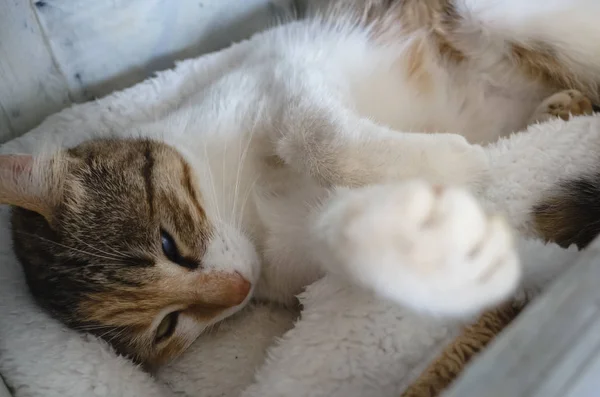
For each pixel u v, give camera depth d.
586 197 0.28
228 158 0.33
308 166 0.31
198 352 0.31
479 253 0.22
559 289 0.19
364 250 0.22
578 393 0.17
